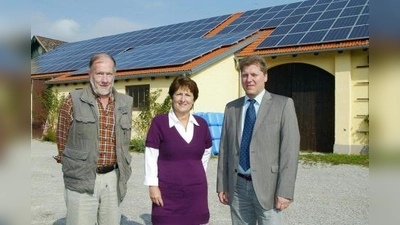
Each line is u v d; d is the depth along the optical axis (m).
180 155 3.31
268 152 3.17
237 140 3.35
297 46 13.51
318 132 13.78
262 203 3.15
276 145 3.19
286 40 14.19
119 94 3.49
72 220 3.32
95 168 3.29
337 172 9.02
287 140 3.13
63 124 3.32
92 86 3.31
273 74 14.89
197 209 3.31
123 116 3.42
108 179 3.40
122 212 5.77
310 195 6.72
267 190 3.17
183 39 19.41
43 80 20.45
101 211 3.44
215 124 12.53
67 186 3.34
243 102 3.43
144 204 6.25
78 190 3.28
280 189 3.10
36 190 7.25
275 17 17.92
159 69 13.88
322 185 7.55
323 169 9.45
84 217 3.31
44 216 5.53
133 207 6.06
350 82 12.60
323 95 13.75
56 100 18.27
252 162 3.18
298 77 14.34
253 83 3.22
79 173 3.26
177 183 3.27
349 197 6.57
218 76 14.09
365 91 12.42
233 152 3.37
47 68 21.77
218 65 14.08
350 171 9.16
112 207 3.43
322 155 11.84
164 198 3.28
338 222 5.18
